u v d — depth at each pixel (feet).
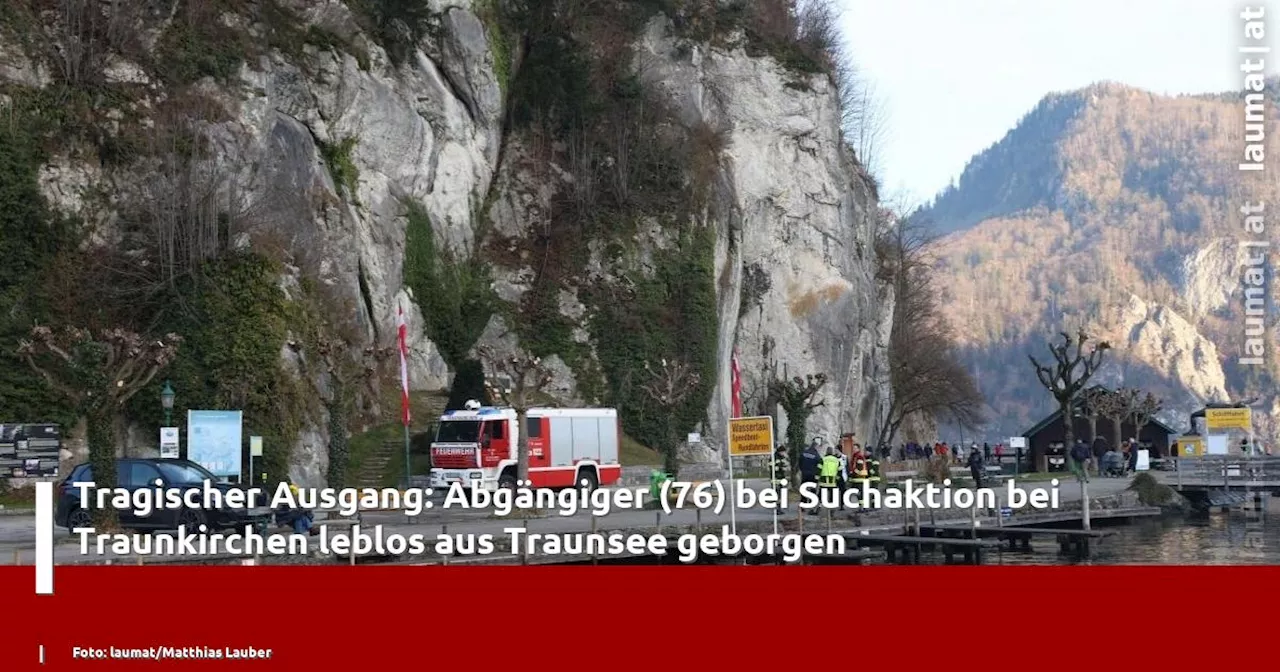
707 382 273.75
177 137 202.08
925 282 436.76
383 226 246.06
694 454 264.31
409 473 171.63
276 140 222.07
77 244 190.49
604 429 186.80
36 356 177.17
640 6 305.53
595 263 275.59
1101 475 261.24
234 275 193.47
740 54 318.24
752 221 311.68
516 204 279.28
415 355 247.50
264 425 185.26
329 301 216.13
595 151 284.82
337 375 173.99
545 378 208.03
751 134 315.99
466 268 268.21
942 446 291.38
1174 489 204.85
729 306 292.20
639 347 268.62
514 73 290.15
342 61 246.06
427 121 264.93
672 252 280.92
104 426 117.80
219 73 215.51
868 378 352.28
